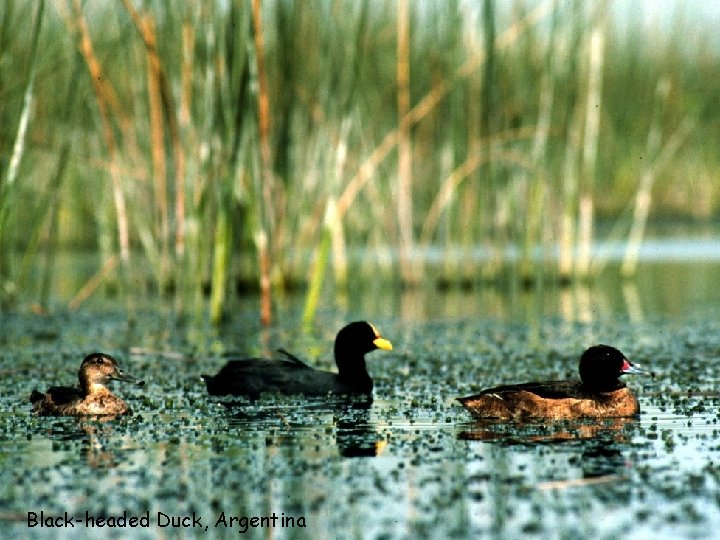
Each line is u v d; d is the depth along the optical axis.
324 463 12.55
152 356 20.47
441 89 25.58
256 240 24.80
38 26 18.08
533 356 20.11
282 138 24.75
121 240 24.53
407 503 11.09
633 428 14.28
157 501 11.21
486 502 11.08
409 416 15.20
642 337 22.27
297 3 24.55
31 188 27.30
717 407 15.59
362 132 26.06
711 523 10.39
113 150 23.56
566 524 10.42
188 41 22.81
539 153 27.73
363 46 23.59
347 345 16.97
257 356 20.45
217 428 14.41
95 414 15.19
